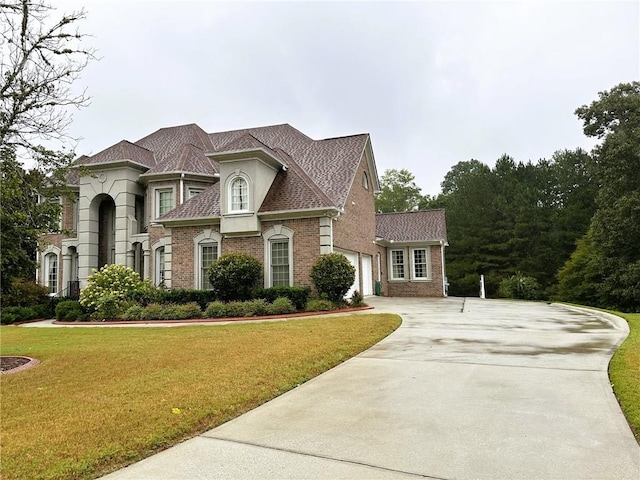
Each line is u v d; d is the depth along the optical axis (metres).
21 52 9.15
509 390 5.82
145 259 21.12
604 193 29.20
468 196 44.50
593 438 4.25
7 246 8.73
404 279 27.38
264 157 17.78
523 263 38.97
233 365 7.23
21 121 9.30
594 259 30.30
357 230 21.03
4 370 7.70
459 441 4.25
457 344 9.04
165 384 6.22
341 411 5.23
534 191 42.44
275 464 3.84
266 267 17.34
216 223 18.23
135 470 3.77
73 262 23.86
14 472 3.62
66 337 11.70
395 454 3.99
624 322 11.93
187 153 22.12
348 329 10.64
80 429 4.54
